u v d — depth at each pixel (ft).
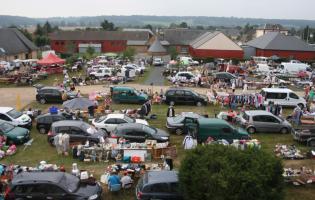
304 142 85.30
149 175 55.16
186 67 211.20
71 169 67.72
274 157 48.88
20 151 77.36
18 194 50.19
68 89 132.77
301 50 254.68
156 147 74.13
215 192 45.70
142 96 122.21
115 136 78.95
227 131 82.64
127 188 59.93
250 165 46.96
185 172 49.44
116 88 122.62
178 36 372.38
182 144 82.12
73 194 51.03
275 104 111.45
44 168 63.31
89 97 124.06
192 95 120.98
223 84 152.56
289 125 93.76
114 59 246.06
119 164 68.54
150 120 102.47
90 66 204.23
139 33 368.89
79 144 77.30
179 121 90.99
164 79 176.65
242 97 117.70
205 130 82.53
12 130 82.28
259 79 181.06
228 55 259.19
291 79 177.88
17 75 160.56
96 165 70.28
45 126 89.86
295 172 65.82
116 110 108.58
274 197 46.29
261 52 260.62
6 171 62.39
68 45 330.95
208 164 47.80
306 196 60.18
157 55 315.78
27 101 125.49
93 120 91.61
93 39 354.74
